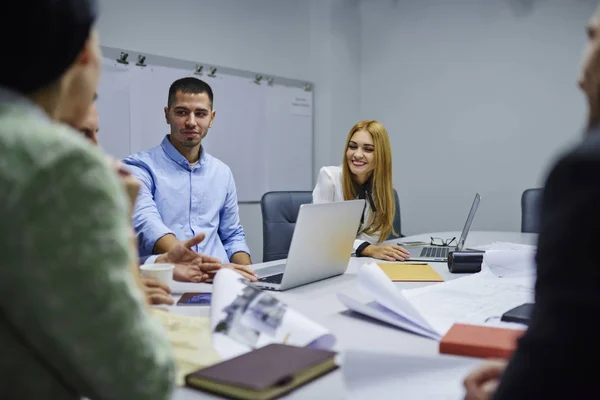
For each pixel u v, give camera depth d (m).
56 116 0.63
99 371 0.54
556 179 0.50
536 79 3.77
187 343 0.94
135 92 3.07
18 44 0.56
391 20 4.30
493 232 3.08
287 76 4.08
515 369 0.54
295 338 0.95
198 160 2.59
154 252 2.16
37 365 0.57
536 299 0.53
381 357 0.85
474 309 1.20
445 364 0.83
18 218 0.51
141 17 3.12
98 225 0.53
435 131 4.16
